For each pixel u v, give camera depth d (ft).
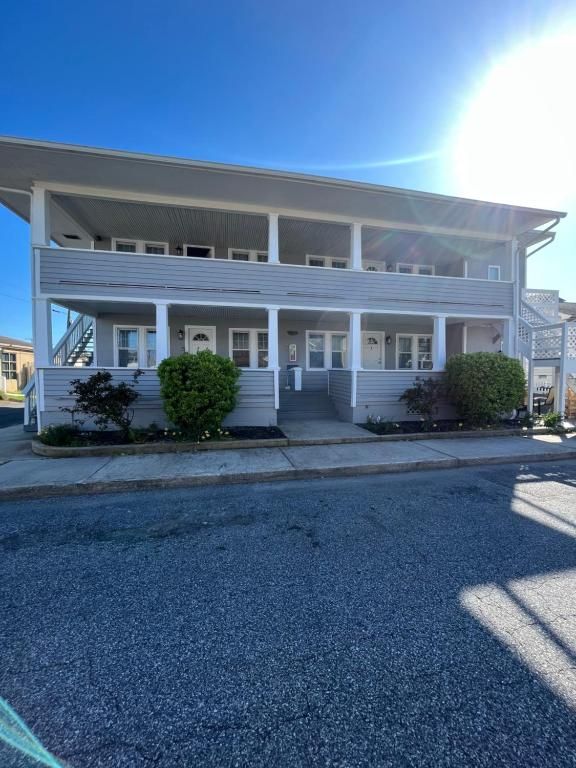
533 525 12.10
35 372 26.21
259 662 6.15
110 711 5.21
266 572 9.15
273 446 23.13
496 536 11.27
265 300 29.89
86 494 15.49
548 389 42.73
